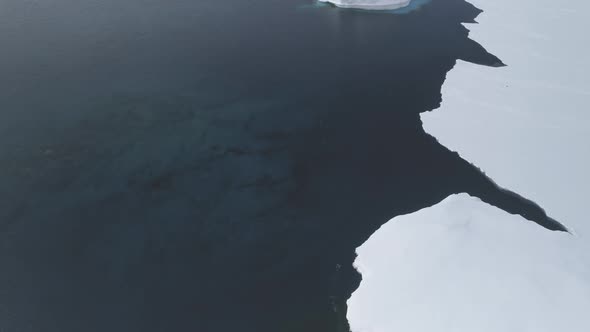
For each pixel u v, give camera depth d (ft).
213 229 117.19
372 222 120.37
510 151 144.25
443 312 89.20
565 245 104.12
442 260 99.04
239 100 167.43
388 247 107.86
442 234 105.40
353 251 112.06
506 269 95.09
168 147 142.82
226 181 131.85
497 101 168.14
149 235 114.73
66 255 109.19
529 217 121.08
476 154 143.74
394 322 91.04
